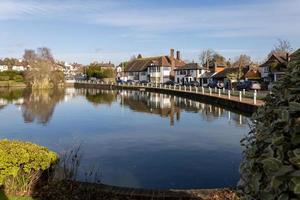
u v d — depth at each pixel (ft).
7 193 25.11
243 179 11.09
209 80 262.26
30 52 313.53
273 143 9.00
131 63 399.03
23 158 24.63
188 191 28.73
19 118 104.78
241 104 106.22
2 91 251.39
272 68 194.49
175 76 326.85
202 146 62.85
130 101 172.76
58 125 90.74
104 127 87.30
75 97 201.46
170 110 127.65
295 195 8.02
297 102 10.03
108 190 27.55
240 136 72.43
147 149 60.34
